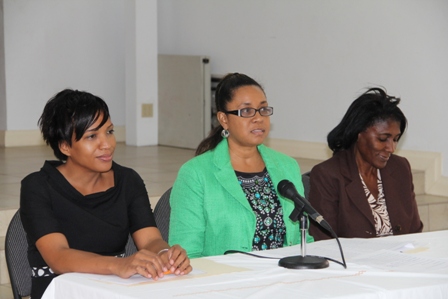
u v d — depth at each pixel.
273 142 7.89
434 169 6.44
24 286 2.80
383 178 3.62
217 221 3.04
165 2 9.11
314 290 2.14
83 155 2.67
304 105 7.57
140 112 8.49
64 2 8.50
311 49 7.46
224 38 8.42
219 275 2.34
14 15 8.20
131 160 7.38
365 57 6.96
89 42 8.72
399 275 2.34
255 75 8.09
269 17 7.87
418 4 6.47
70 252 2.51
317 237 3.45
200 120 8.33
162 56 8.73
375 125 3.46
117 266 2.34
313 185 3.56
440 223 6.08
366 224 3.50
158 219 3.28
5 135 8.29
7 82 8.23
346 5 7.09
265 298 2.05
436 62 6.36
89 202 2.77
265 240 3.08
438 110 6.38
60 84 8.57
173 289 2.16
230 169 3.10
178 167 6.89
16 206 4.86
